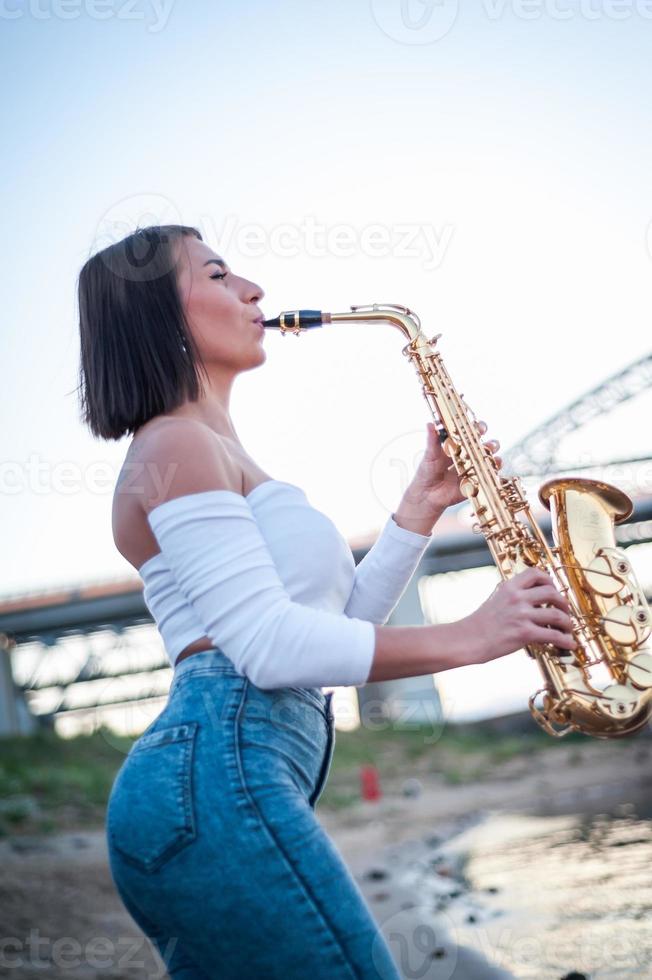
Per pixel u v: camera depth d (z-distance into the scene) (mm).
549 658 2127
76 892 6980
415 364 2609
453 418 2490
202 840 1633
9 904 6371
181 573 1767
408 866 8695
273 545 1896
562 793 17047
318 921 1609
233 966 1636
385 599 2322
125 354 1993
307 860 1637
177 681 1816
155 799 1668
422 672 1780
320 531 1938
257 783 1667
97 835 11461
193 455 1801
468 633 1807
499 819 13125
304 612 1742
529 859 7832
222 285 2115
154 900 1662
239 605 1729
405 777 23156
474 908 5625
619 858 7102
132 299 2012
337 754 25375
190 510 1765
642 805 11945
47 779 15797
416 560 2359
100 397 2006
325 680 1729
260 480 1975
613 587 2188
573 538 2312
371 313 2621
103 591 30172
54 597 30234
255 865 1619
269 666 1709
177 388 1981
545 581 1873
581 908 5156
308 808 1706
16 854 9492
